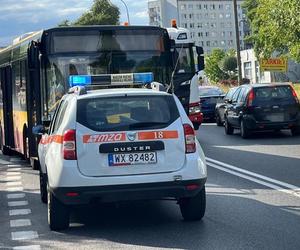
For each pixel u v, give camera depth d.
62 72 12.93
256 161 14.59
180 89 19.83
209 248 6.87
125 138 7.65
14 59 16.64
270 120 20.09
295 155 15.41
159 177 7.62
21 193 11.62
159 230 7.90
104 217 8.91
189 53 19.81
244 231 7.62
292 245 6.86
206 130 25.00
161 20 153.38
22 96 15.65
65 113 8.01
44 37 12.92
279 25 24.25
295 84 60.38
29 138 14.68
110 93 7.93
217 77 90.88
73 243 7.40
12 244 7.52
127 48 13.27
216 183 11.59
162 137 7.73
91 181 7.51
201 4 178.50
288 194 10.12
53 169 7.72
